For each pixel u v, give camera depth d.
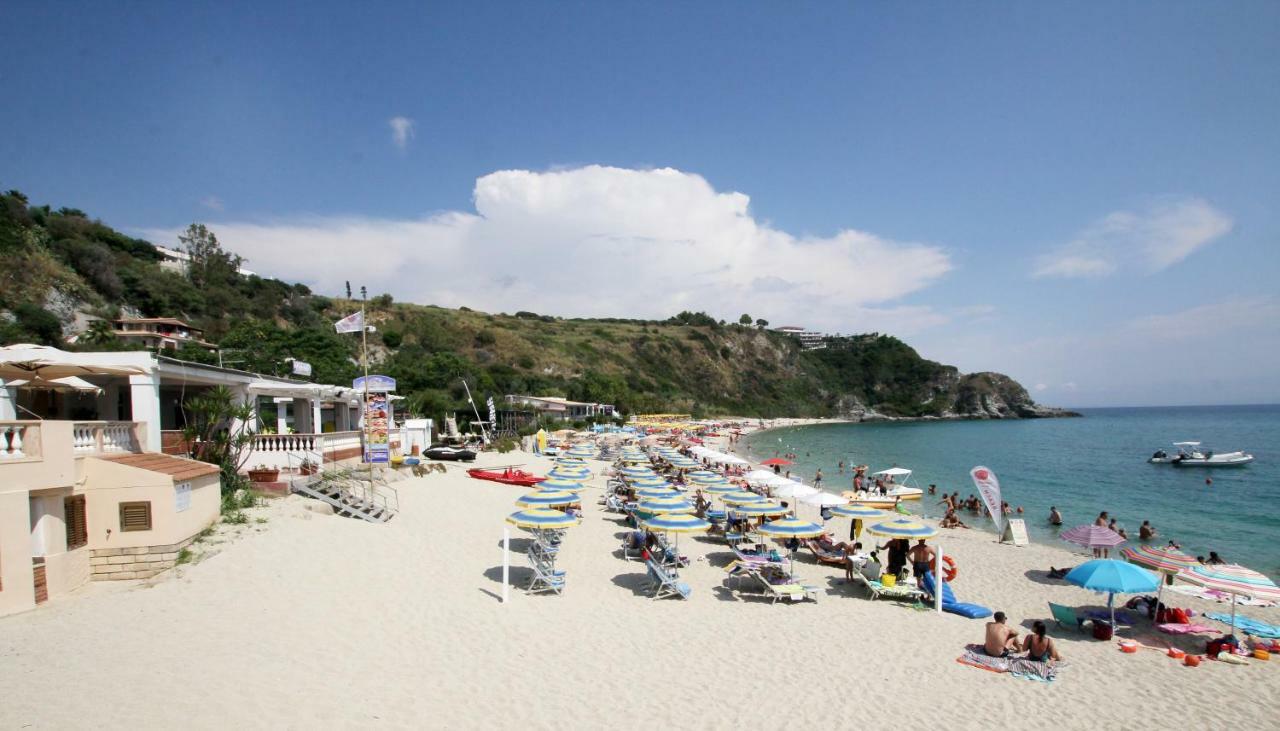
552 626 11.91
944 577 16.09
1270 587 11.99
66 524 11.41
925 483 44.78
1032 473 50.72
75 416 18.05
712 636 11.96
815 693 9.63
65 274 52.69
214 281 76.56
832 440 94.50
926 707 9.34
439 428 53.41
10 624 9.72
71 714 7.20
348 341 80.56
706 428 98.50
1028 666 10.81
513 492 26.91
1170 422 157.75
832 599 14.80
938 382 189.38
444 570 14.76
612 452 52.69
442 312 123.12
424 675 9.28
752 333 187.12
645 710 8.74
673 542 20.78
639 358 147.50
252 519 15.45
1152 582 12.20
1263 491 40.09
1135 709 9.54
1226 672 11.00
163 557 12.21
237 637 9.88
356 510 18.27
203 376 18.31
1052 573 17.66
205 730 7.12
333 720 7.66
